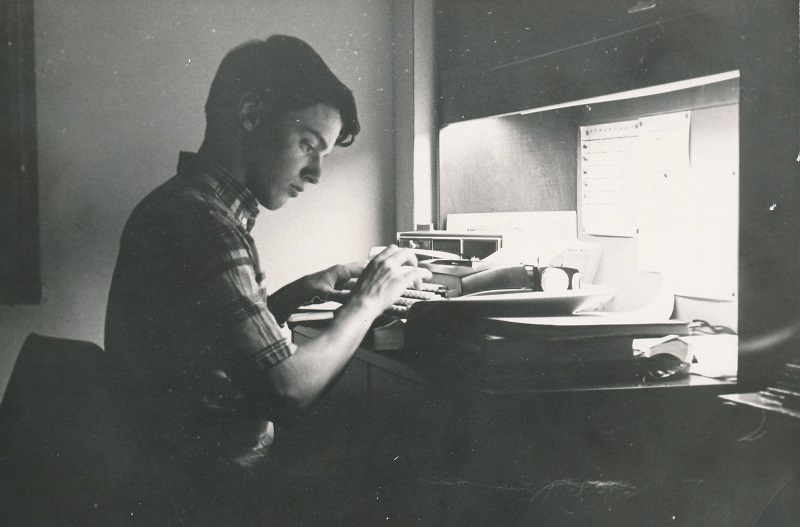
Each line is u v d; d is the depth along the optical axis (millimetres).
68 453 870
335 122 1203
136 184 1453
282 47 1141
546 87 1339
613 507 793
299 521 941
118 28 1447
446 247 1424
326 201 1794
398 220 1831
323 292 1249
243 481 970
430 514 876
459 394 811
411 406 906
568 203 1438
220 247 918
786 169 795
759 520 757
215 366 943
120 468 903
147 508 888
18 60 1312
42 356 859
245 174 1112
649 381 831
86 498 883
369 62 1800
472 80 1591
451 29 1675
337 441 1061
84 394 880
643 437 805
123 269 946
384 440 977
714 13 933
